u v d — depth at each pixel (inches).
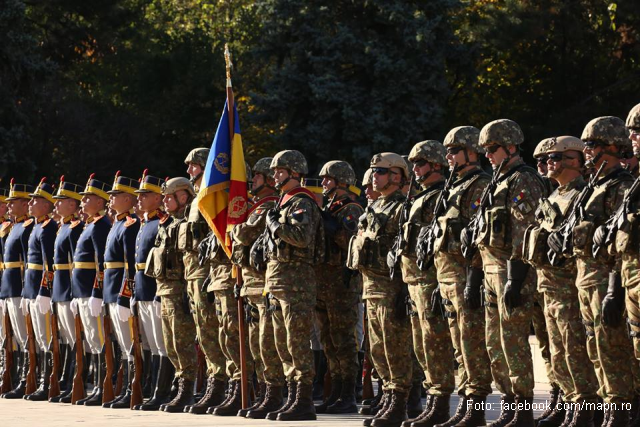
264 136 3243.1
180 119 3201.3
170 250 874.8
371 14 2642.7
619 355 575.5
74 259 1000.9
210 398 848.3
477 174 663.1
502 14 2586.1
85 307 984.9
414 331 695.1
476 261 639.1
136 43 3383.4
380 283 721.6
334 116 2588.6
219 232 815.1
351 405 848.3
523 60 2795.3
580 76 2714.1
